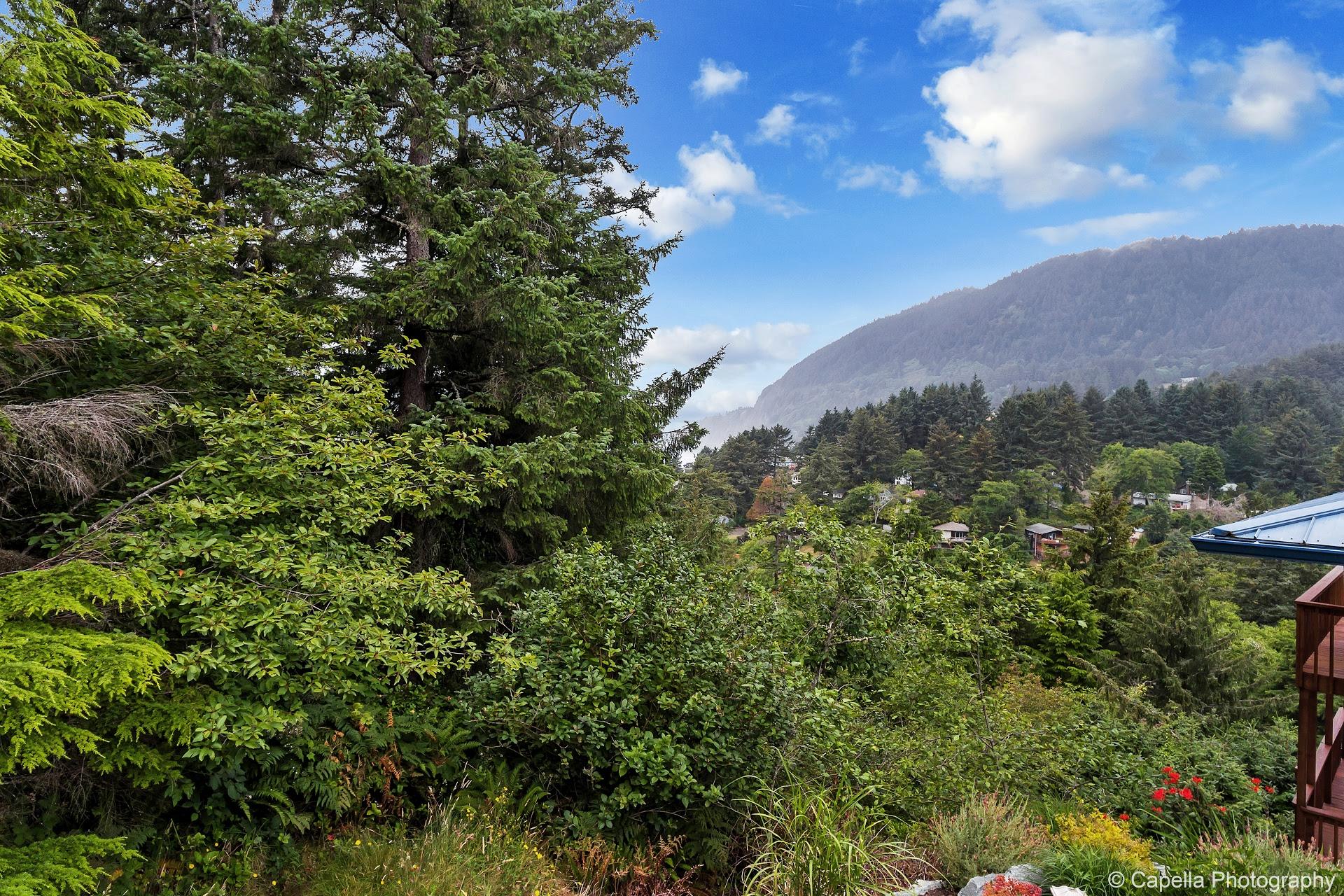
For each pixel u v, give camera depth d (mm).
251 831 3969
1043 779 6516
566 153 9641
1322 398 130125
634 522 8953
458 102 6875
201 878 3646
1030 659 7758
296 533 4352
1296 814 5199
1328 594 5988
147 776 3416
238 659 4027
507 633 6859
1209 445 100500
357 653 4250
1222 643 16688
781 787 4973
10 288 3111
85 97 3631
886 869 4309
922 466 87312
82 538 3701
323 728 4539
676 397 10078
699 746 4750
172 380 4996
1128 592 20578
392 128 7457
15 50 3365
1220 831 5012
